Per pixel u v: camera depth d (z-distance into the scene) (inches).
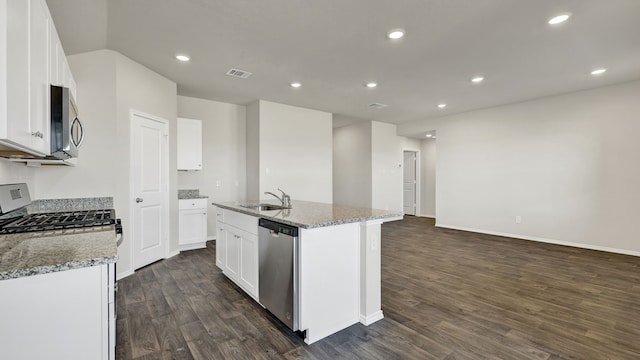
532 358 74.2
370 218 92.1
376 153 287.4
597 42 117.8
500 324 91.0
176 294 112.7
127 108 132.9
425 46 122.3
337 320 87.7
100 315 45.0
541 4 92.2
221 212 131.7
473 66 143.9
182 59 135.6
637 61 137.1
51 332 42.3
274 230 90.1
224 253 128.3
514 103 213.9
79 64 121.4
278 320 93.4
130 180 134.0
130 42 119.0
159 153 154.3
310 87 176.9
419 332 86.7
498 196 224.2
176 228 168.6
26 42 46.8
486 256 167.2
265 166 209.0
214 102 207.9
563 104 191.9
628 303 105.4
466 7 94.1
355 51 127.3
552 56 131.7
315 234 82.9
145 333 85.1
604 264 151.9
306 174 231.1
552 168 197.5
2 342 39.8
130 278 129.6
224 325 90.1
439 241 205.6
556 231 196.5
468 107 226.7
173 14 98.6
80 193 120.6
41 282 41.5
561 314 97.3
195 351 76.8
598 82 167.9
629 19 100.3
